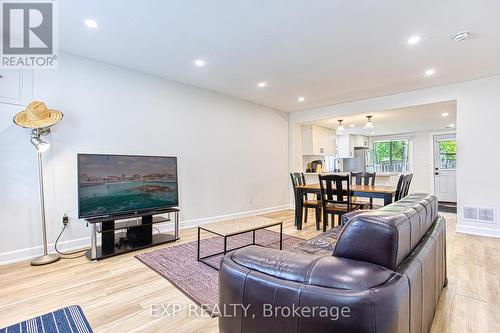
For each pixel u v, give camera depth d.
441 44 2.85
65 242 3.09
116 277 2.40
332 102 5.41
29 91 2.87
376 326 0.83
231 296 1.16
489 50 2.99
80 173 2.87
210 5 2.18
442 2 2.12
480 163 3.92
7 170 2.74
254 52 3.08
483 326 1.69
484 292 2.14
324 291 0.91
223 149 4.86
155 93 3.89
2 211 2.71
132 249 3.07
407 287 0.99
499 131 3.78
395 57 3.19
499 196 3.78
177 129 4.15
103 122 3.38
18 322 1.72
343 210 3.85
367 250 1.04
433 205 1.99
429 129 8.02
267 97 5.04
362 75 3.81
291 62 3.36
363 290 0.87
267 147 5.82
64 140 3.08
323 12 2.28
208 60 3.31
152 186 3.48
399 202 1.66
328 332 0.88
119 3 2.15
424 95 4.43
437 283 1.79
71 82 3.14
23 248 2.82
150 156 3.48
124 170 3.21
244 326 1.11
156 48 2.98
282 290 0.99
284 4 2.17
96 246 2.96
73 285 2.24
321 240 2.06
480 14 2.29
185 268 2.60
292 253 1.20
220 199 4.80
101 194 3.01
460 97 4.08
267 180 5.81
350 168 9.21
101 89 3.37
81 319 1.76
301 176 4.86
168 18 2.38
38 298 2.03
